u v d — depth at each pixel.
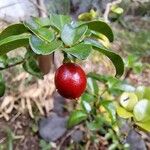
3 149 0.25
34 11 0.28
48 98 0.28
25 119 0.27
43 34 0.09
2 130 0.26
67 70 0.09
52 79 0.27
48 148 0.26
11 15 0.29
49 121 0.27
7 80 0.28
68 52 0.09
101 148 0.26
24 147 0.26
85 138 0.27
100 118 0.18
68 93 0.09
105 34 0.11
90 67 0.24
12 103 0.27
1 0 0.30
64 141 0.27
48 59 0.15
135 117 0.13
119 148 0.26
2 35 0.10
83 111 0.17
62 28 0.10
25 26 0.10
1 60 0.13
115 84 0.16
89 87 0.17
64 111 0.28
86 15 0.21
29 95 0.27
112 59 0.10
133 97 0.14
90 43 0.09
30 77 0.28
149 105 0.13
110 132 0.26
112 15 0.24
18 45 0.10
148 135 0.27
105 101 0.16
